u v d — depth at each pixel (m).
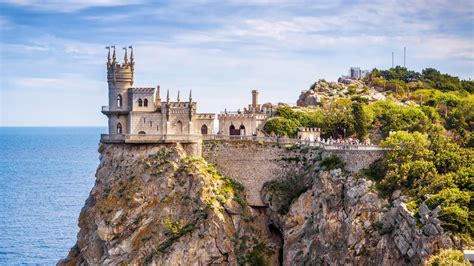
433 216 141.88
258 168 186.38
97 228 179.12
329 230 164.50
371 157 168.12
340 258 158.38
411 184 156.75
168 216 177.00
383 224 154.50
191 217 175.88
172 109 191.88
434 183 153.12
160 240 174.12
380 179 163.12
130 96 191.38
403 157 163.25
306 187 176.50
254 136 190.00
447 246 137.62
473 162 159.75
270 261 177.50
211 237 172.75
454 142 173.88
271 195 181.75
